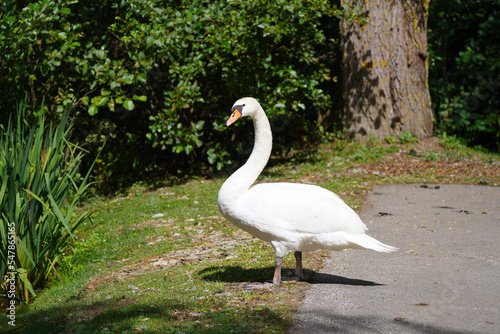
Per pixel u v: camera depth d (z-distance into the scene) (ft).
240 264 21.59
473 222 27.12
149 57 37.40
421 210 30.14
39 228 21.47
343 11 42.19
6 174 20.38
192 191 38.52
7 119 34.55
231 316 15.72
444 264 20.45
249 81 41.65
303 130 52.60
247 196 17.72
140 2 38.52
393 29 47.93
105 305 18.15
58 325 16.92
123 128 45.96
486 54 56.13
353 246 17.17
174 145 40.50
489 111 56.39
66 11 33.60
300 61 45.73
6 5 33.14
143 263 23.59
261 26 38.50
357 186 36.86
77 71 36.88
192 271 21.33
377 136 48.62
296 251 18.89
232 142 47.42
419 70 48.83
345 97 49.42
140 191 41.63
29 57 37.83
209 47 40.52
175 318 16.11
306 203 17.16
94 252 26.76
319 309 16.10
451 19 58.39
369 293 17.40
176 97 39.09
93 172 43.80
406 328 14.62
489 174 40.55
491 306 16.06
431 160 44.78
